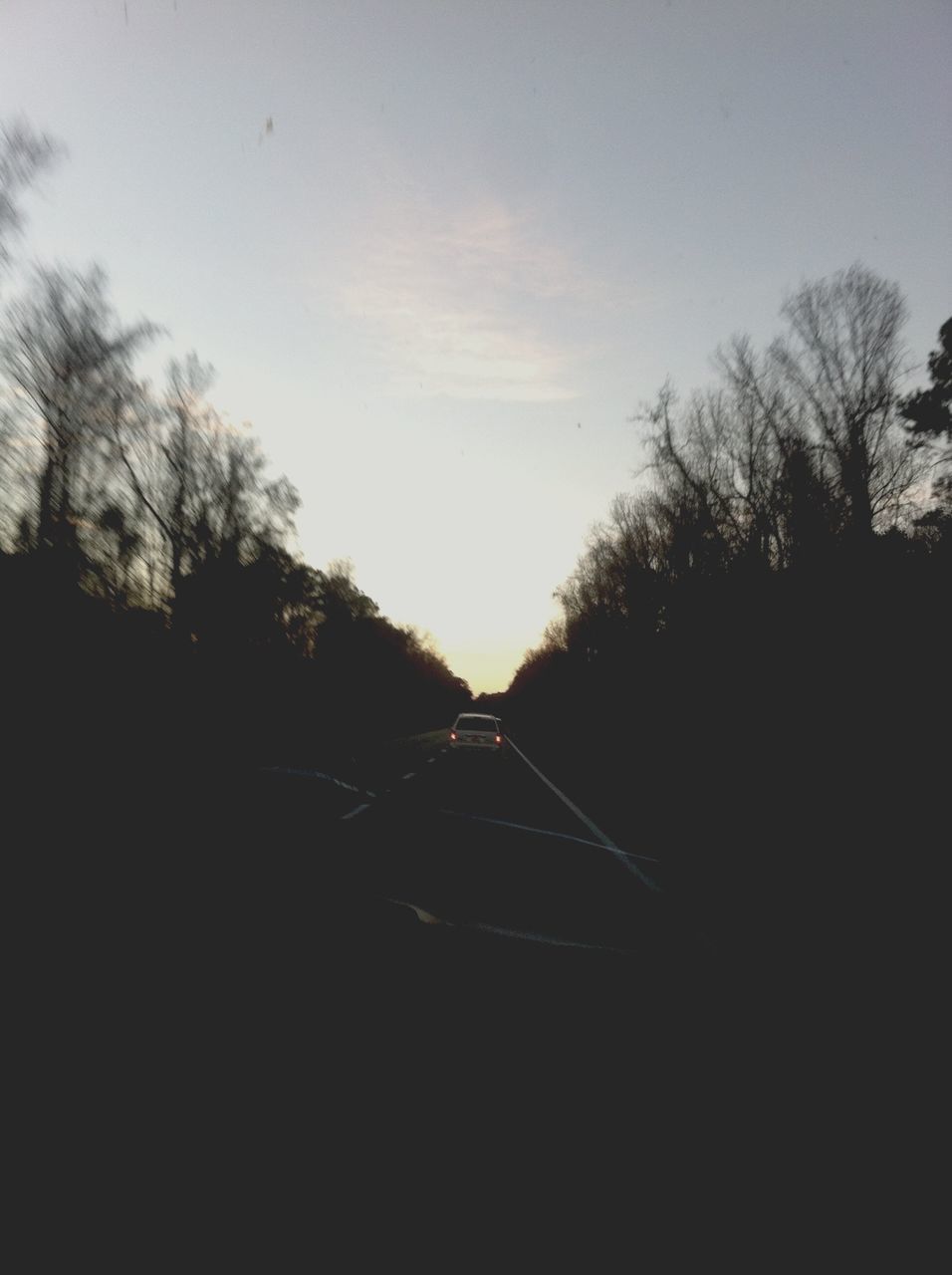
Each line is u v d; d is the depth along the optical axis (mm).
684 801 16438
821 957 6031
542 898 7801
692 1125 3531
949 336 23344
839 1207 2928
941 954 6105
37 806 7254
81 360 16969
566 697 68438
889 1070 4152
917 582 19297
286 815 6164
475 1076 3941
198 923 5375
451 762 27578
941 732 16344
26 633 16078
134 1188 2863
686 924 6965
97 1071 3729
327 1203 2830
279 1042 4191
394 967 5410
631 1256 2600
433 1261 2537
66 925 5262
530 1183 3016
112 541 20219
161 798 6012
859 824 12047
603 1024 4699
